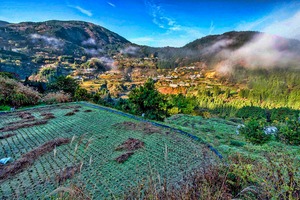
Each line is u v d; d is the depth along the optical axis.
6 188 4.04
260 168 2.55
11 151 6.03
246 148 6.48
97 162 5.16
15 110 11.75
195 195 2.28
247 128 8.02
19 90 13.53
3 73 17.44
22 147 6.34
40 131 7.95
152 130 8.29
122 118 10.37
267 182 2.06
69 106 13.45
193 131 9.45
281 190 1.87
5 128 8.20
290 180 1.94
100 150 6.05
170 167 4.93
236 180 2.52
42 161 5.25
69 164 5.04
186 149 6.26
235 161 3.27
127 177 4.40
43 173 4.60
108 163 5.12
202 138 7.68
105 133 7.79
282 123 8.88
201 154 5.84
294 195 1.82
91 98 16.53
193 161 5.31
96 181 4.21
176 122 15.42
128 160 5.33
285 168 2.31
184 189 2.49
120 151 5.98
